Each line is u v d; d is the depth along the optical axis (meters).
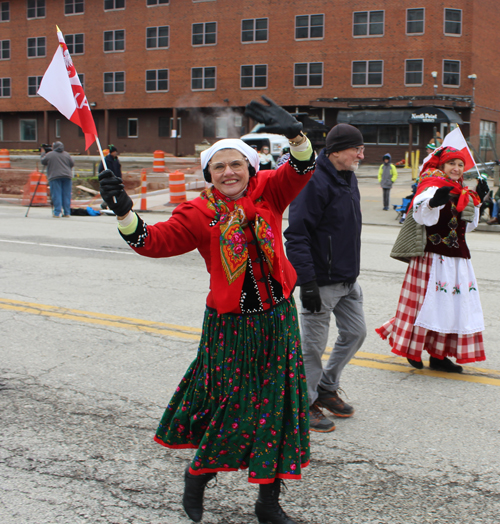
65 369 4.74
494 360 5.02
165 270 8.63
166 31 44.09
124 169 34.56
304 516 2.87
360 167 36.44
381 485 3.14
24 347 5.25
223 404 2.64
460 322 4.53
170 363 4.90
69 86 2.66
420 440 3.64
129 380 4.53
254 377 2.64
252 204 2.63
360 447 3.56
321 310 3.71
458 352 4.56
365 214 17.16
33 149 51.03
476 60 38.09
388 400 4.23
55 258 9.46
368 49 38.44
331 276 3.67
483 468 3.30
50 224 13.93
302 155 2.61
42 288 7.43
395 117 37.25
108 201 2.45
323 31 39.38
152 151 46.81
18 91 50.19
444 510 2.91
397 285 7.70
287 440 2.66
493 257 10.08
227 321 2.64
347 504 2.97
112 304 6.70
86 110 2.66
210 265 2.76
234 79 42.34
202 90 43.47
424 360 5.04
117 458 3.40
